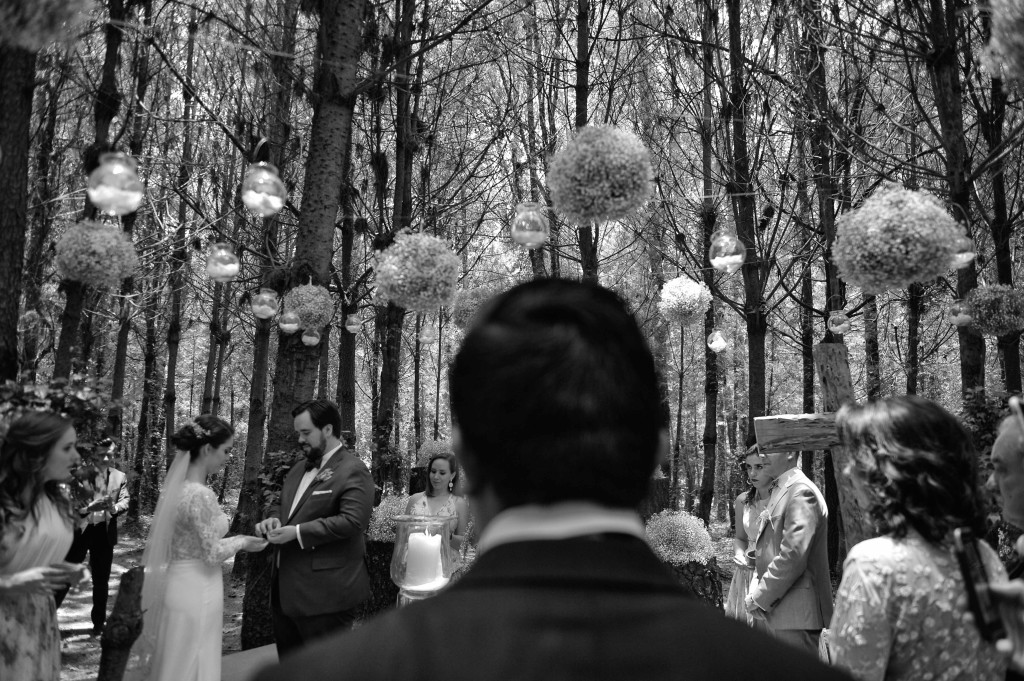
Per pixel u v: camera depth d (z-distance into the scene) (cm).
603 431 63
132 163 277
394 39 817
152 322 1794
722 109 786
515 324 68
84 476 504
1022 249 858
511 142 1023
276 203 335
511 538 62
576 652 54
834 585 904
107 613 858
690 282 718
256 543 459
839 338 740
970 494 192
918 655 185
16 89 460
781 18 712
